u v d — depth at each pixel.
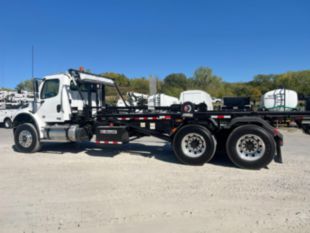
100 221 3.22
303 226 3.07
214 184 4.62
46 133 7.39
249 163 5.60
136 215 3.38
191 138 6.05
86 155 7.18
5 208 3.63
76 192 4.24
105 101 9.02
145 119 6.68
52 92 7.45
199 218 3.29
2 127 17.73
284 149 8.16
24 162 6.38
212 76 56.50
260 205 3.69
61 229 3.03
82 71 7.57
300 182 4.72
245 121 5.77
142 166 5.94
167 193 4.17
